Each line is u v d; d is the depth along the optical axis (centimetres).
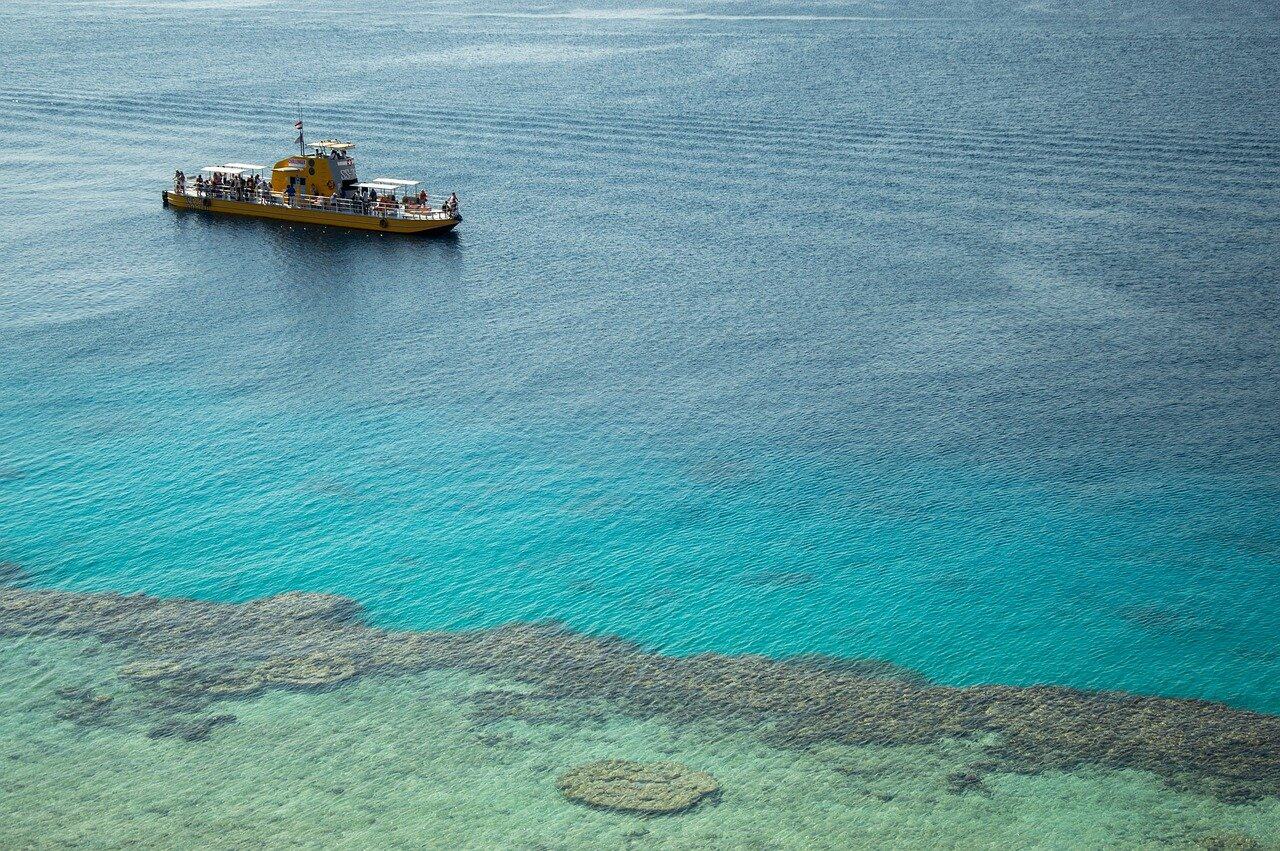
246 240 14062
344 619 6906
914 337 10950
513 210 15125
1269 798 5516
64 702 6156
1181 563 7425
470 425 9344
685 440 9081
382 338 11112
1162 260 12712
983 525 7875
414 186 16250
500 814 5447
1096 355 10462
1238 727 6000
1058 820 5384
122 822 5375
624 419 9431
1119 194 15088
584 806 5484
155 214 15050
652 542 7712
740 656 6575
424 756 5803
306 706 6150
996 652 6600
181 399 9775
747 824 5375
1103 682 6344
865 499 8225
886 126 19138
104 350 10756
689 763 5759
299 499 8225
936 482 8431
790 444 9006
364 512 8069
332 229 14538
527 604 7056
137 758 5766
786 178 16325
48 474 8512
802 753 5825
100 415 9450
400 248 13762
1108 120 19000
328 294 12275
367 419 9438
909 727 6003
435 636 6756
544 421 9412
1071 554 7538
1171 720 6047
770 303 11856
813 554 7569
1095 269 12519
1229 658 6531
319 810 5466
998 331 11031
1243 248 12988
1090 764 5744
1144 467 8588
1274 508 8031
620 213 14912
